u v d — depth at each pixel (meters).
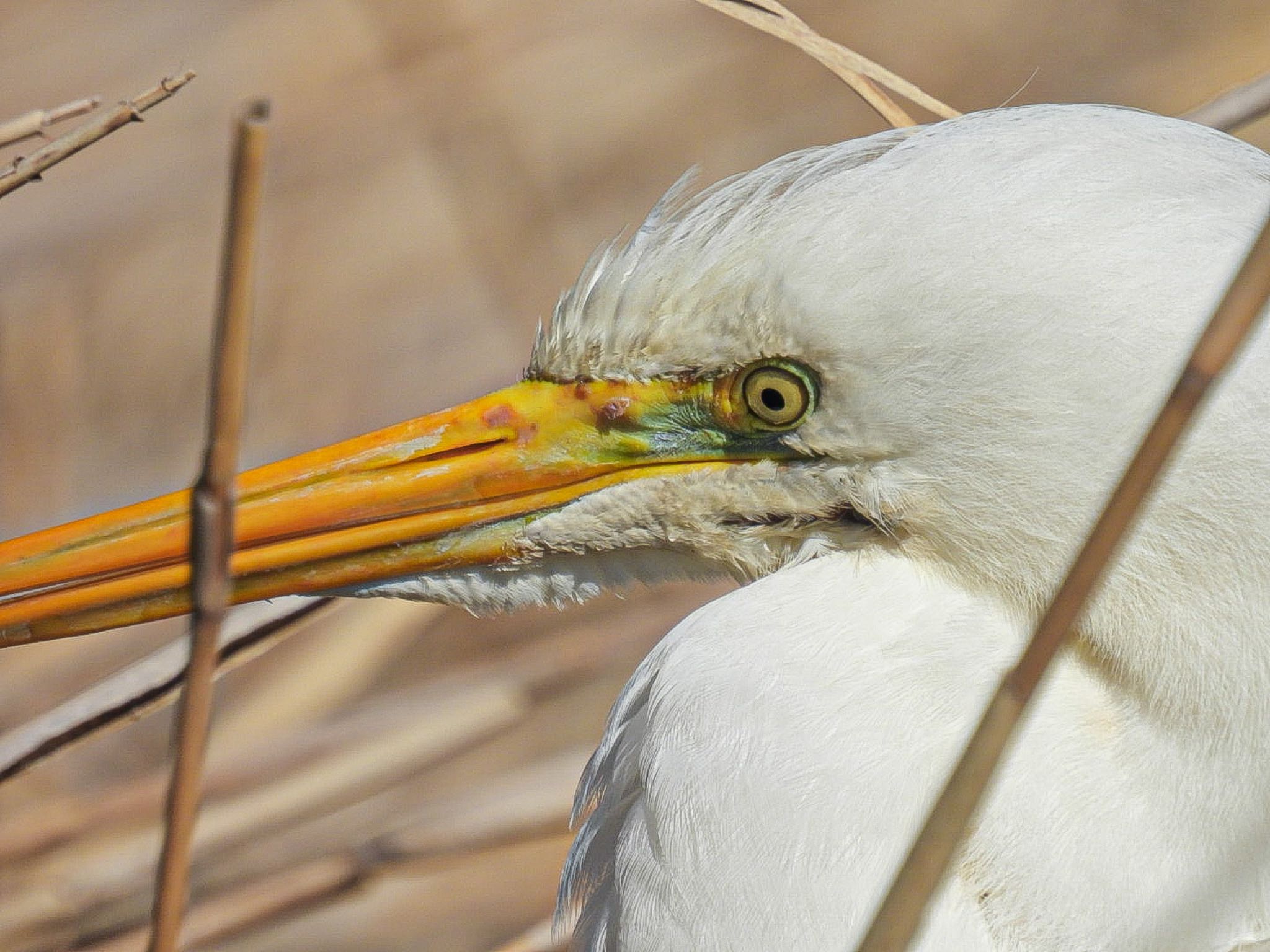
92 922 3.64
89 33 5.04
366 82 4.86
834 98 5.00
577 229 4.68
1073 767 3.44
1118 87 4.94
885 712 3.45
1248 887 3.44
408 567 3.49
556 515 3.48
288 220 4.71
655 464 3.48
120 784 3.70
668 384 3.47
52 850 3.66
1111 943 3.44
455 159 4.68
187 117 4.83
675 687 3.46
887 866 3.44
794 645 3.46
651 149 4.84
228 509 3.39
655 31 5.12
